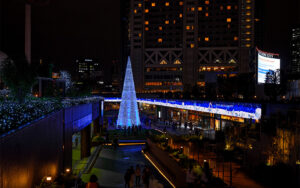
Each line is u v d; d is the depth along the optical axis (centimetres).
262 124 1583
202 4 11706
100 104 3503
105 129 3762
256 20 12550
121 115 4138
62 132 1399
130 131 3756
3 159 681
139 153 2512
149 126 4509
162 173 1791
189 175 1173
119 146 2878
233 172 1550
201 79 11688
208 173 1190
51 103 1372
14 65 1376
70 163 1588
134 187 1474
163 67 11781
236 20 11681
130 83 4147
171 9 11812
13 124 825
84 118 2103
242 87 3475
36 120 991
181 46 11769
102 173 1789
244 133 1836
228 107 2678
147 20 11875
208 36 11731
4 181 686
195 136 2381
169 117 5794
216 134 2181
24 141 842
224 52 11675
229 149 1852
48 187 981
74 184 1305
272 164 1451
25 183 848
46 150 1101
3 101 1346
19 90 1370
